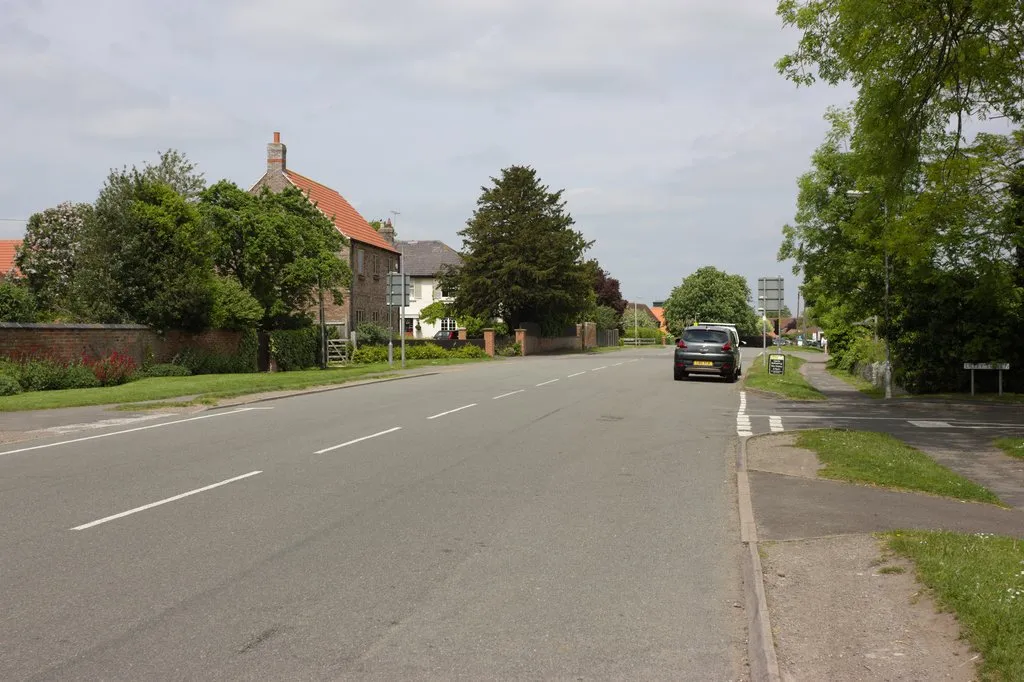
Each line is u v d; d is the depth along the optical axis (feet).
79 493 30.01
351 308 180.45
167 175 117.70
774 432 47.75
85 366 75.97
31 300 96.43
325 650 15.78
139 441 43.55
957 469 37.93
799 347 333.21
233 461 37.27
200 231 97.09
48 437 45.37
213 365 99.81
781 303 114.21
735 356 99.30
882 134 51.08
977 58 48.08
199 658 15.33
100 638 16.22
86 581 19.77
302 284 119.34
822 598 18.06
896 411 64.39
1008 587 17.11
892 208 56.18
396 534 24.52
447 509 27.91
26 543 23.13
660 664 15.29
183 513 26.99
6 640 16.08
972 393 75.00
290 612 17.81
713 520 26.66
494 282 201.57
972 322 77.25
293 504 28.45
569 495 30.45
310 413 58.18
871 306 92.17
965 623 15.37
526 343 205.46
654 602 18.71
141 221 92.32
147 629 16.74
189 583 19.71
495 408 62.18
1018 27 46.75
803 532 24.16
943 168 50.49
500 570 21.01
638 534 24.81
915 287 78.79
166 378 84.64
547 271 199.93
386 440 44.42
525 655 15.64
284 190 123.13
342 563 21.48
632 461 38.40
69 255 130.31
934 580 17.75
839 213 96.12
